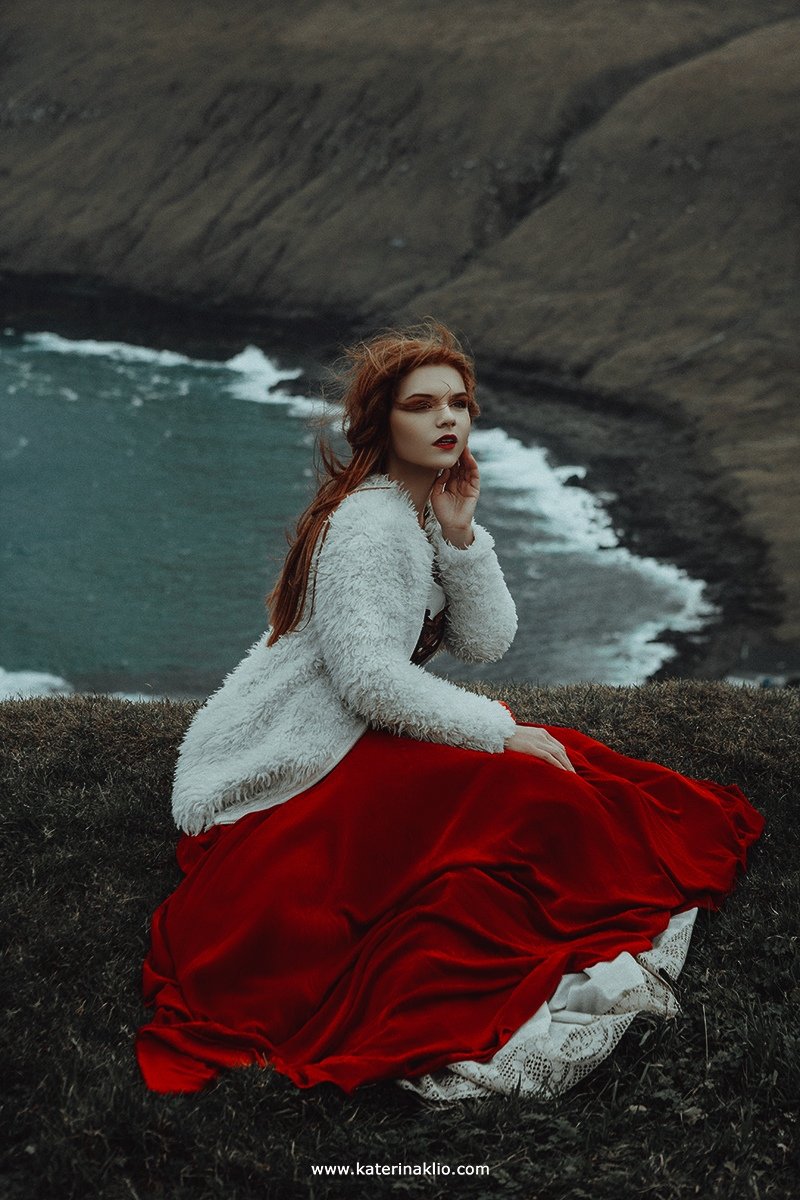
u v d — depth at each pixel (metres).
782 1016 3.80
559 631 43.19
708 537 50.25
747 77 84.00
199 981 3.68
